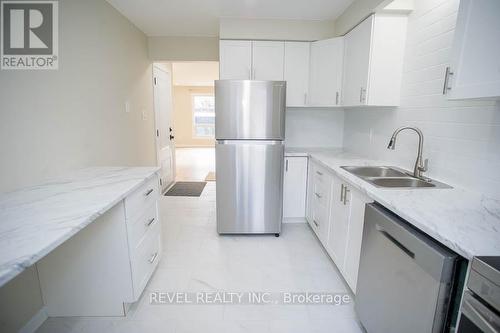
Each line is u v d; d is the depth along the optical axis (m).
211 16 2.84
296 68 2.96
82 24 2.06
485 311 0.76
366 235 1.45
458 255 0.91
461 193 1.47
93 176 1.79
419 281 1.02
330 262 2.29
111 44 2.54
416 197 1.39
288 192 2.99
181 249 2.49
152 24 3.12
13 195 1.37
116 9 2.63
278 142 2.60
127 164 2.91
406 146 2.07
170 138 4.78
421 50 1.90
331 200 2.19
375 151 2.53
